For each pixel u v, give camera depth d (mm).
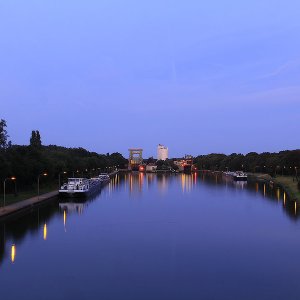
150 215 85625
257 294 39438
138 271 45938
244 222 76812
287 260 50469
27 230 67375
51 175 136000
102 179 191000
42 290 40031
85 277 43812
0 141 109688
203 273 45344
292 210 92500
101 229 69312
